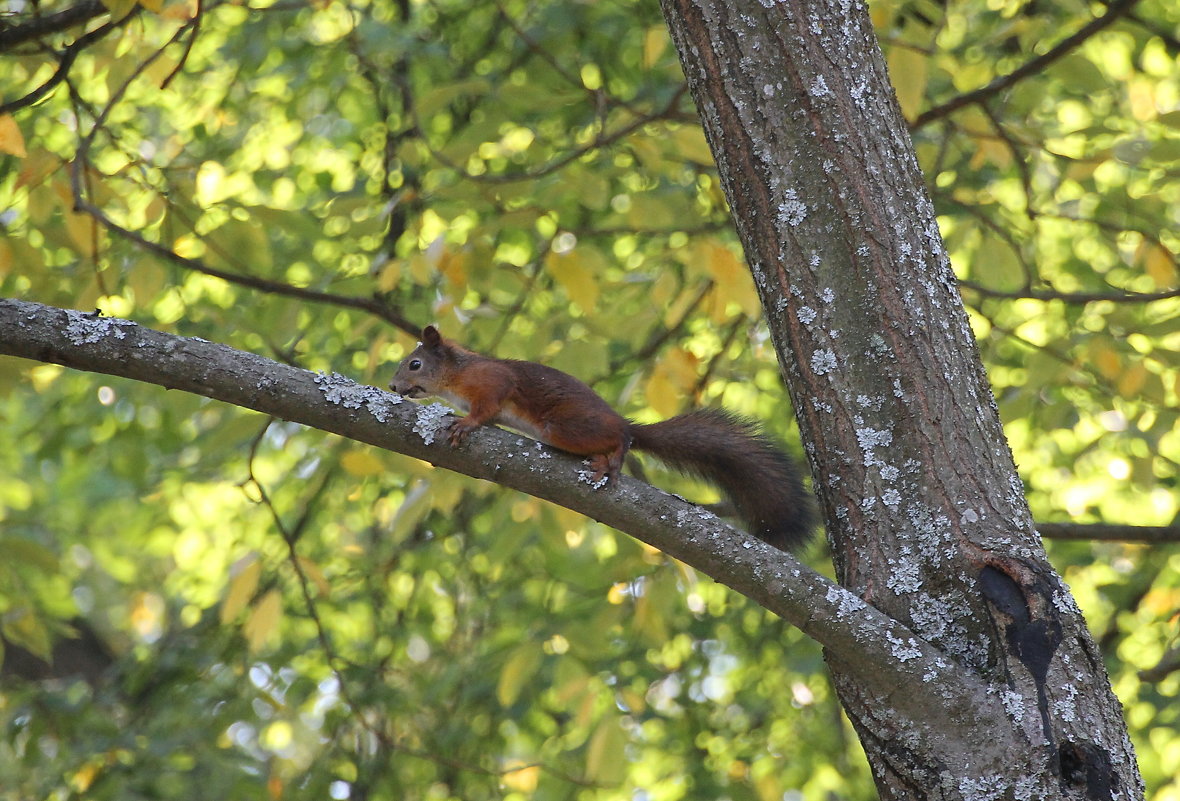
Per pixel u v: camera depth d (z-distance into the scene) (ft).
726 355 41.91
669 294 33.42
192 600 56.80
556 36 44.55
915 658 18.95
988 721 18.65
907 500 20.13
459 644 52.03
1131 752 18.78
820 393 20.85
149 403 42.68
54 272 33.91
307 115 52.39
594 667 45.91
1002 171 46.34
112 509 64.59
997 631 19.10
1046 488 49.75
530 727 50.85
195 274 44.68
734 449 26.07
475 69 50.11
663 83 46.65
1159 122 30.94
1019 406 35.14
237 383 20.88
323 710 47.06
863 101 21.71
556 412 26.71
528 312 44.50
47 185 32.27
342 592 50.85
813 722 51.60
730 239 44.65
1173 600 40.96
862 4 22.54
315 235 32.17
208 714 47.09
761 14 21.91
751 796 44.32
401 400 21.39
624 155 43.60
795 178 21.35
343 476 42.86
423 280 30.86
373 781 49.75
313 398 21.08
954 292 21.40
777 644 52.39
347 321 47.26
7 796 47.80
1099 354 34.19
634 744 49.80
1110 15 31.86
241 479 53.11
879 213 21.17
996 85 32.81
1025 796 18.20
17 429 60.59
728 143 21.88
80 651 64.18
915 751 18.86
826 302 20.97
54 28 32.96
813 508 25.64
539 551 49.39
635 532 20.36
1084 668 18.93
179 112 50.67
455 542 52.01
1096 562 46.34
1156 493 48.24
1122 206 37.32
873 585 20.02
